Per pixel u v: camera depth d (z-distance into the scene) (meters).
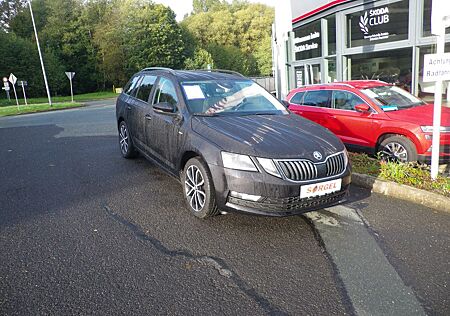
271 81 32.81
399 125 5.95
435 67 4.64
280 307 2.64
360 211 4.36
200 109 4.62
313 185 3.61
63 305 2.66
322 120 7.30
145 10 53.97
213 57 67.75
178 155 4.48
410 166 5.33
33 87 45.69
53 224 4.08
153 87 5.77
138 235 3.79
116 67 52.88
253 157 3.56
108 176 5.97
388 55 11.57
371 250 3.44
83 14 52.47
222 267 3.18
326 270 3.12
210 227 3.96
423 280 2.95
